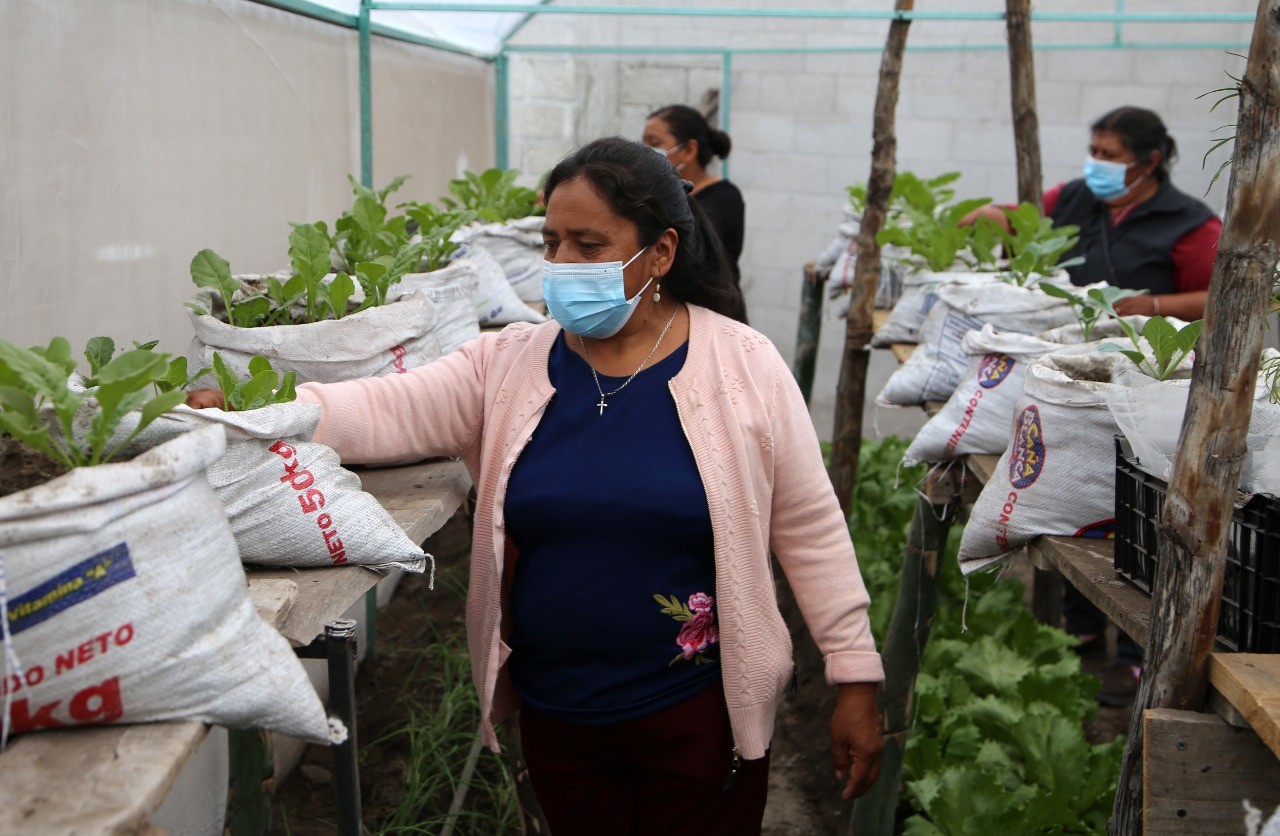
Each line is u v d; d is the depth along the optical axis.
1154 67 6.46
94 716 1.11
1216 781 1.52
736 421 1.80
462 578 4.70
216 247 2.86
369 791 3.26
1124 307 3.71
